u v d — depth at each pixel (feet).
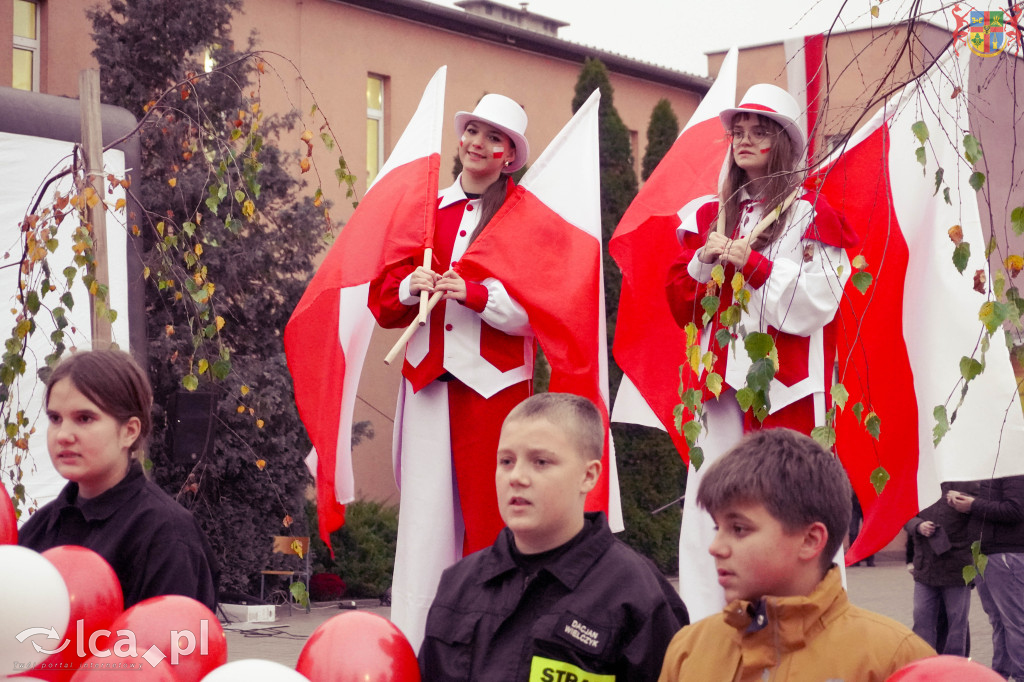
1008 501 21.20
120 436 10.86
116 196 28.19
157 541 10.64
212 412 28.89
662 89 68.44
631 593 9.04
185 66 41.22
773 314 12.85
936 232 13.85
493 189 15.10
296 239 42.75
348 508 46.85
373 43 54.65
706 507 8.20
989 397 13.32
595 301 14.78
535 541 9.21
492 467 14.32
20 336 18.22
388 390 53.83
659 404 14.93
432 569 14.38
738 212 13.75
